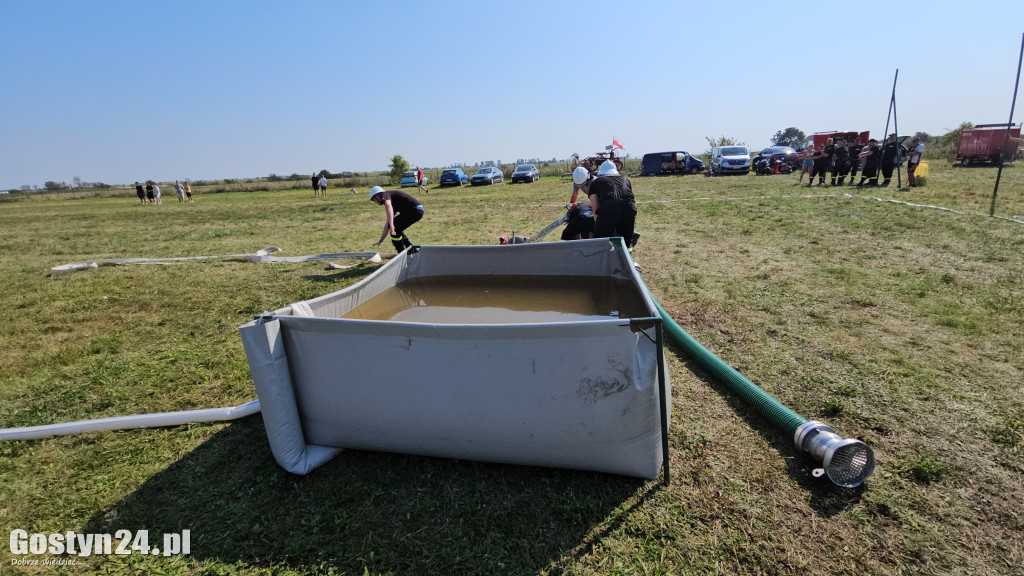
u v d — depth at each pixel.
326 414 2.33
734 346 3.55
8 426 2.92
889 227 7.25
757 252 6.33
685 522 1.98
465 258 4.20
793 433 2.35
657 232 8.08
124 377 3.54
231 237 11.22
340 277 6.31
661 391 1.99
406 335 2.07
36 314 5.16
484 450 2.21
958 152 20.66
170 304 5.38
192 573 1.86
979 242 6.07
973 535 1.88
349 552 1.90
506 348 2.00
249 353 2.17
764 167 22.38
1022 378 2.93
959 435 2.44
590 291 3.68
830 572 1.74
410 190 29.20
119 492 2.30
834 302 4.32
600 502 2.09
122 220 17.97
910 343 3.46
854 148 14.15
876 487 2.13
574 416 2.06
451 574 1.79
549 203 14.70
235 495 2.24
